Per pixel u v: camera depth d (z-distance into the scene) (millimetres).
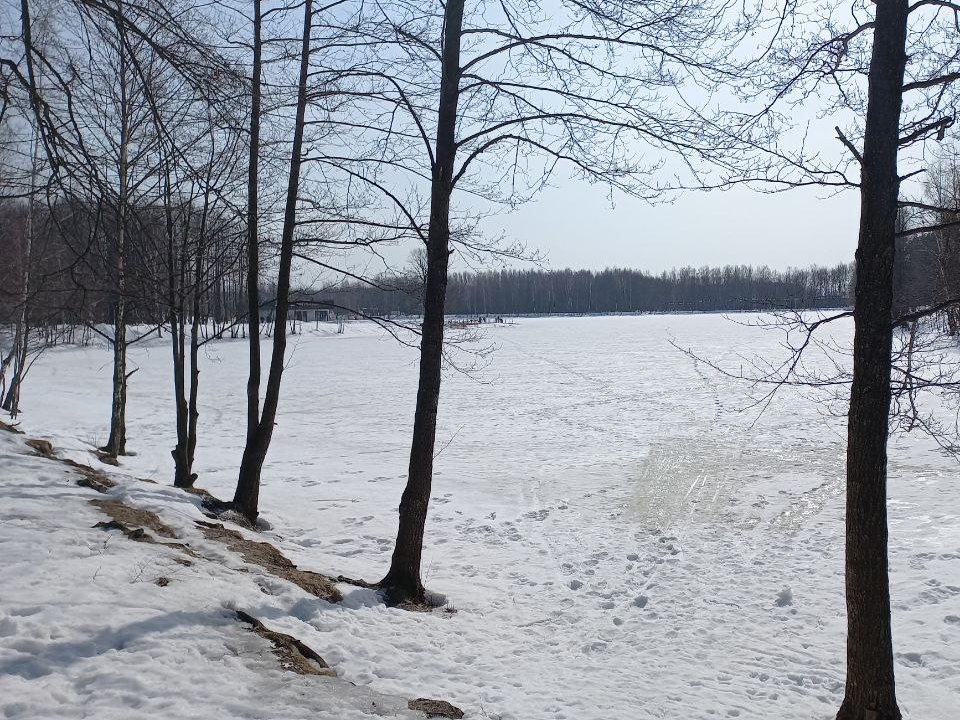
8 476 8547
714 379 33594
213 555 7332
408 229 9000
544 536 11578
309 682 4727
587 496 14133
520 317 151625
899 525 10914
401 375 39906
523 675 6078
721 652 6984
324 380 37844
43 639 4609
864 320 4910
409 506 8281
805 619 7840
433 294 8195
